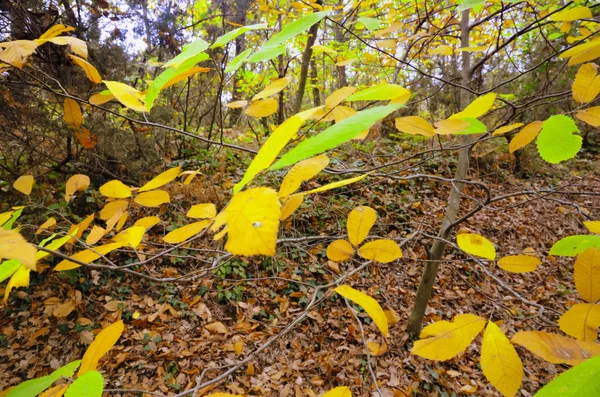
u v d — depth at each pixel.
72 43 0.51
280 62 3.89
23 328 3.42
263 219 0.24
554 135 0.46
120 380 3.16
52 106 3.50
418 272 4.52
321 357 3.59
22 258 0.21
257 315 4.00
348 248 0.59
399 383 3.38
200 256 4.24
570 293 3.86
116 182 0.65
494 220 5.21
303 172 0.39
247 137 5.46
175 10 5.61
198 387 0.89
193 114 5.13
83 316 3.63
